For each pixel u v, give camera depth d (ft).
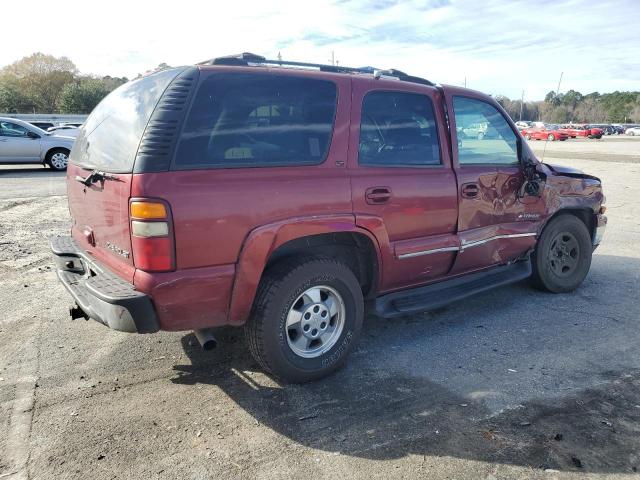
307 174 10.48
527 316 15.14
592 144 126.62
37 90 275.59
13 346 12.82
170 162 9.02
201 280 9.32
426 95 12.94
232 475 8.26
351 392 10.81
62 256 12.10
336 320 11.44
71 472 8.29
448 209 13.04
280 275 10.35
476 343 13.26
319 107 10.93
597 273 19.61
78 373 11.52
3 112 237.66
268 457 8.70
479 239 13.92
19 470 8.33
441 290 13.75
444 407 10.22
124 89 11.41
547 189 15.72
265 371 11.68
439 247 12.91
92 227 10.93
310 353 11.09
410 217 12.23
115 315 9.15
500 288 17.67
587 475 8.28
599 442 9.10
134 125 9.60
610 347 13.03
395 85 12.29
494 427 9.53
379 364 12.10
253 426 9.58
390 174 11.80
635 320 14.84
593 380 11.32
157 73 10.48
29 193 36.58
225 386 11.03
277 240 10.00
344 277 11.18
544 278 16.56
